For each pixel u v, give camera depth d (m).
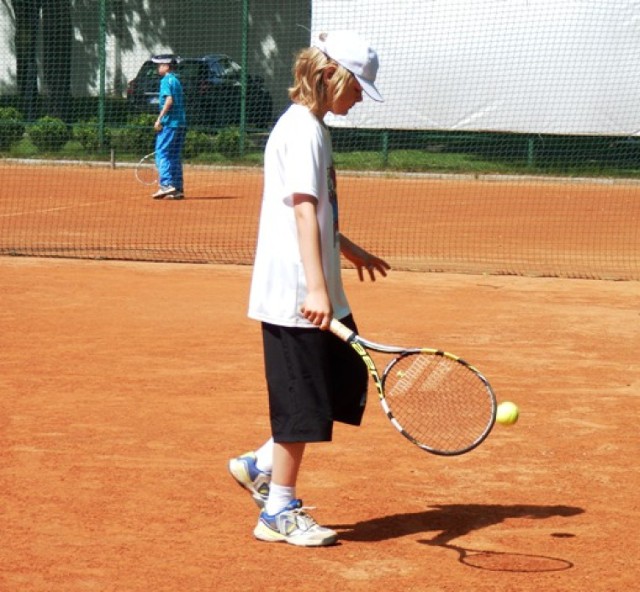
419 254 16.58
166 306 11.75
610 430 7.45
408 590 4.84
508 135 31.58
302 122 5.18
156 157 23.47
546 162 31.39
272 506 5.43
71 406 7.85
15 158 31.52
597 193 26.77
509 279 14.16
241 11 34.31
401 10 29.44
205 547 5.34
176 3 34.84
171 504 5.95
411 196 25.53
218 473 6.47
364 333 10.37
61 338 10.09
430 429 5.92
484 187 27.81
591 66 28.81
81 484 6.25
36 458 6.70
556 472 6.59
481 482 6.40
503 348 9.86
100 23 31.20
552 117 29.19
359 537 5.52
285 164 5.23
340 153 31.94
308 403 5.24
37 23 34.19
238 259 15.57
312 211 5.09
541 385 8.59
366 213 22.14
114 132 31.80
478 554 5.30
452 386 6.59
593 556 5.29
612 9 28.48
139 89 32.97
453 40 29.38
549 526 5.70
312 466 6.63
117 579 4.93
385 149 30.84
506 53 29.14
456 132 31.55
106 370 8.91
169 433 7.23
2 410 7.73
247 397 8.15
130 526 5.61
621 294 13.09
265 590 4.82
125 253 15.89
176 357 9.38
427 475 6.51
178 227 19.11
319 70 5.17
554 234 19.30
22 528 5.55
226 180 28.25
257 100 32.59
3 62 37.34
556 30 28.80
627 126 28.86
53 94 34.12
